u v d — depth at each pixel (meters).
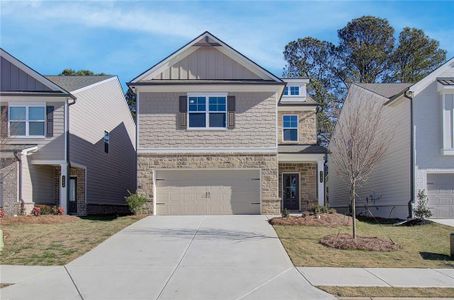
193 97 21.45
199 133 21.28
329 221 18.00
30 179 22.14
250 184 21.34
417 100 20.53
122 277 10.25
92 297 8.80
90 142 25.95
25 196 21.61
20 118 22.67
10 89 22.88
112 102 30.09
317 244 13.94
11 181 21.20
